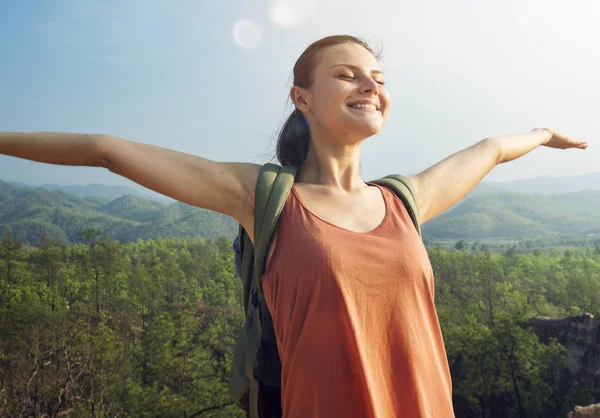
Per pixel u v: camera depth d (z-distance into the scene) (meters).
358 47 1.87
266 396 1.88
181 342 39.75
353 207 1.80
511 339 40.97
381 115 1.90
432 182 2.12
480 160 2.28
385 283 1.63
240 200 1.81
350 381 1.54
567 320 49.44
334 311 1.56
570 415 23.81
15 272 72.19
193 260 94.06
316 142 1.90
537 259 107.56
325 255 1.58
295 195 1.77
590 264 98.38
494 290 63.66
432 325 1.78
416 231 1.86
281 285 1.64
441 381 1.71
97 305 67.19
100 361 35.00
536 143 2.55
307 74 1.90
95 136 1.64
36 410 30.66
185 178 1.72
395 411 1.61
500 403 46.00
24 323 48.97
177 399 33.72
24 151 1.58
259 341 1.82
